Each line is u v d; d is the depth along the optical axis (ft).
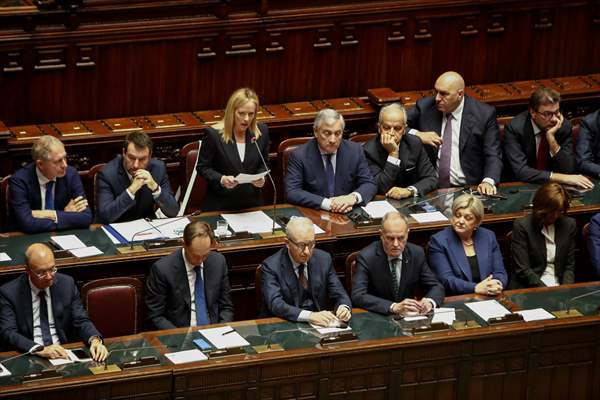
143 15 128.57
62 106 128.06
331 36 136.87
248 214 113.39
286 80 136.67
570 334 101.35
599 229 112.47
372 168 119.65
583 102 142.61
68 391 89.61
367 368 96.48
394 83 141.59
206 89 133.59
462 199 107.34
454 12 141.08
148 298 101.71
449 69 143.23
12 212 109.40
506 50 144.66
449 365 98.73
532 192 120.98
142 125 128.06
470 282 106.42
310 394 95.55
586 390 103.30
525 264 110.73
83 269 103.96
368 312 101.60
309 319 98.84
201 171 113.50
